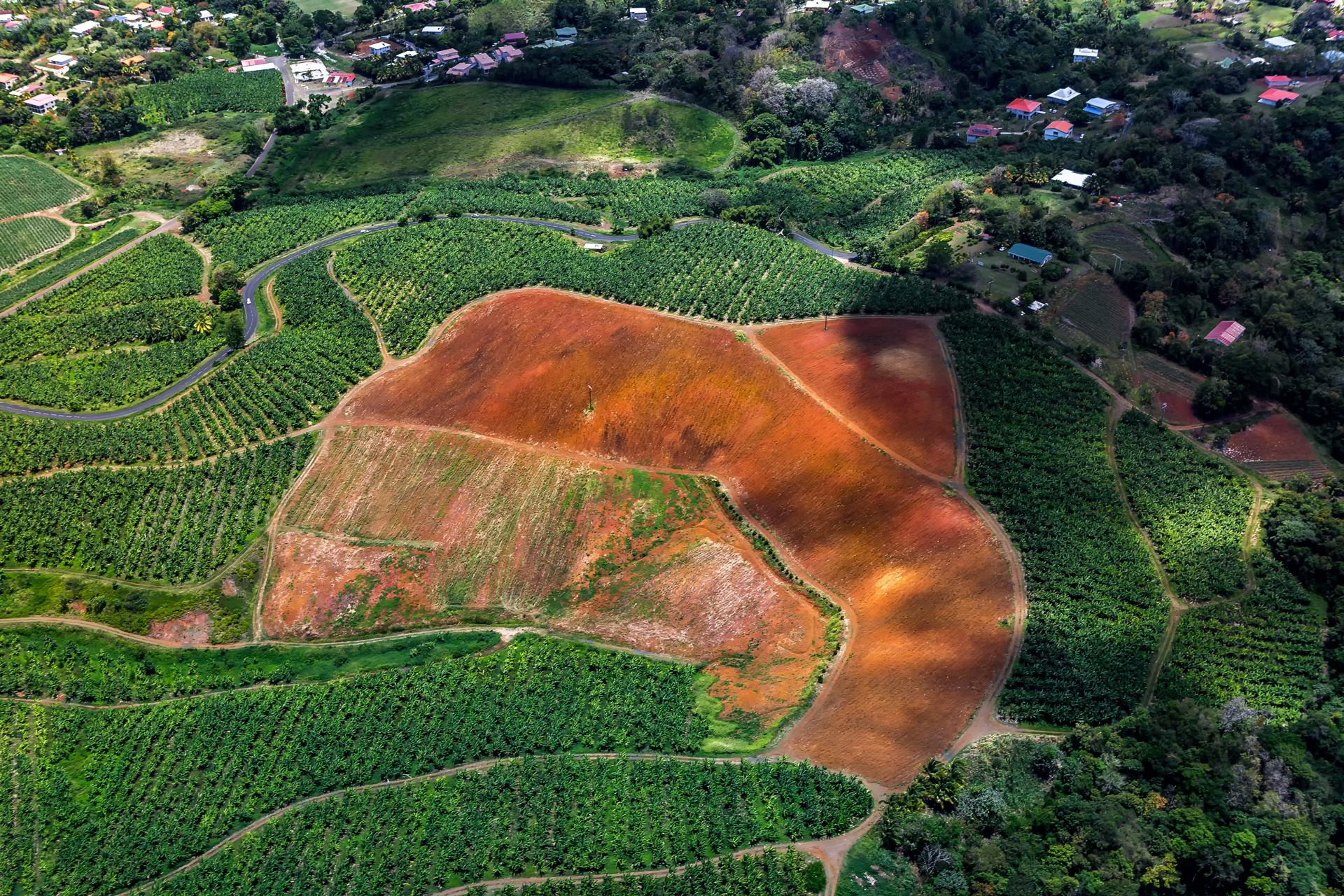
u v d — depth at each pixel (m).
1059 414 142.12
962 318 158.62
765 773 105.19
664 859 98.75
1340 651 112.38
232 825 105.56
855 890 94.25
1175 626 117.38
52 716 118.38
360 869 100.12
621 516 137.12
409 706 115.88
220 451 151.50
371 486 143.75
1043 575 120.50
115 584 134.75
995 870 92.56
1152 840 93.31
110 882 101.69
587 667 119.56
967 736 106.19
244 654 125.44
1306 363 151.25
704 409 147.50
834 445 138.88
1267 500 133.75
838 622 120.69
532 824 102.31
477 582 131.25
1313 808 96.44
